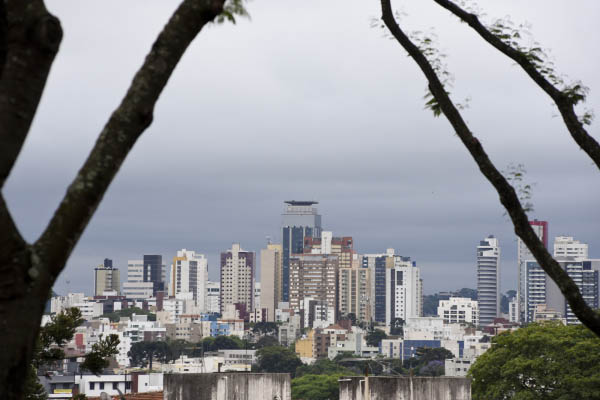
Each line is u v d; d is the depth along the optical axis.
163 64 12.52
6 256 10.89
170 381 45.47
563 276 16.81
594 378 108.19
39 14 11.27
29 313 11.02
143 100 12.30
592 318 16.70
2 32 11.14
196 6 12.73
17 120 11.09
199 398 45.19
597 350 110.38
